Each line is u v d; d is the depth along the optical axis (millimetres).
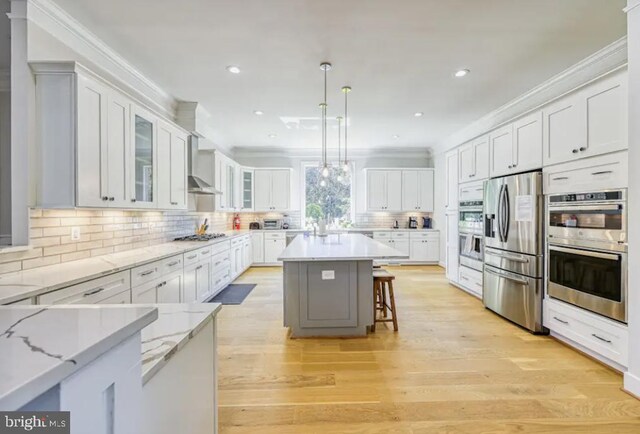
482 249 4082
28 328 634
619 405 1990
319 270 3057
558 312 2863
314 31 2627
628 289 2105
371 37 2723
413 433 1764
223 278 4801
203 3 2264
